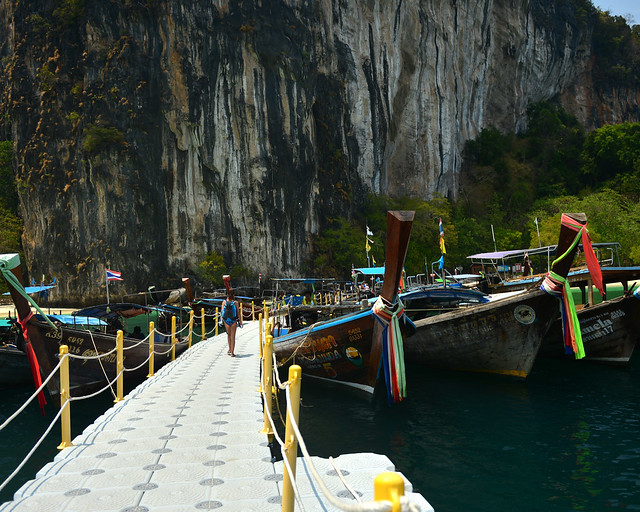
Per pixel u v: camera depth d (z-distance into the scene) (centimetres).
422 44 8006
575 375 1761
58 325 1409
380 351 1333
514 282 2828
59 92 5469
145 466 593
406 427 1226
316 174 6575
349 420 1285
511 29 9438
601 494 857
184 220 5559
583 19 10756
